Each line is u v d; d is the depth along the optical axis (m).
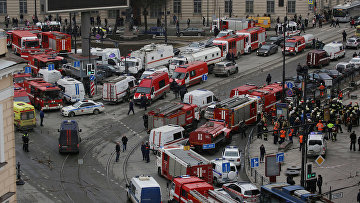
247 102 108.62
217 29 187.12
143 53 144.50
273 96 116.25
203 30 192.25
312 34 191.75
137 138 105.00
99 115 117.38
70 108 116.38
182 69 133.25
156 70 136.38
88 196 80.69
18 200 78.44
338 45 158.88
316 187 81.00
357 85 133.25
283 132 98.50
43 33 166.88
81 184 84.94
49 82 135.75
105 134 106.75
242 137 104.44
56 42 162.12
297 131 103.31
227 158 89.38
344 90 130.62
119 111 120.00
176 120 104.44
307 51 169.50
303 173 75.19
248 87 119.06
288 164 90.44
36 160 94.00
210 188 71.38
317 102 112.75
